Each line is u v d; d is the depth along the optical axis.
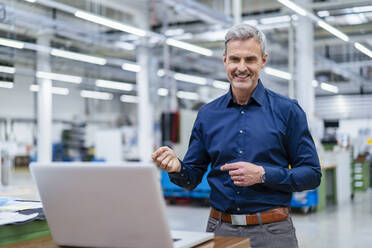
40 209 1.75
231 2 10.66
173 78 15.06
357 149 11.02
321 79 14.62
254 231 1.68
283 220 1.70
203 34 11.30
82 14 7.55
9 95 15.95
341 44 10.18
